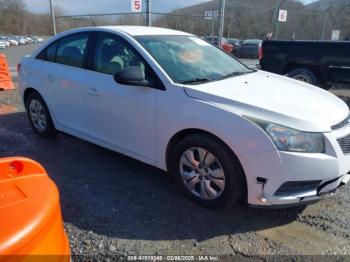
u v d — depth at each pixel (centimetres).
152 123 352
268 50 913
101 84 398
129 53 383
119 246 276
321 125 293
